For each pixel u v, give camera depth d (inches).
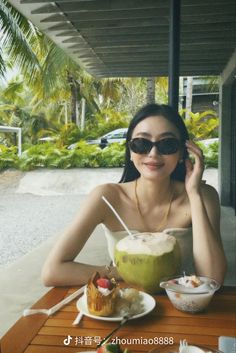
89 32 237.8
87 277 65.5
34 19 217.5
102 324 50.1
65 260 67.9
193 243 70.5
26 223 328.8
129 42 257.8
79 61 309.4
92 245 222.4
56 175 572.4
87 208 73.3
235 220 298.5
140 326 49.5
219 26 224.5
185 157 77.2
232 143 356.5
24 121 1003.9
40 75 449.7
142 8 195.8
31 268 183.5
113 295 50.9
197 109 883.4
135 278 56.9
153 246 56.9
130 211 74.6
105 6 195.9
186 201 75.8
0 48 371.2
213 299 58.4
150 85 836.6
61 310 54.4
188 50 274.1
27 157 606.9
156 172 69.3
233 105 350.6
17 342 45.8
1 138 1000.9
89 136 849.5
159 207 74.9
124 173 81.3
